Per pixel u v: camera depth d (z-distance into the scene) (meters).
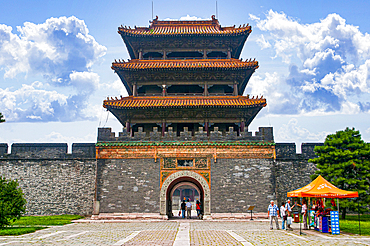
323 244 20.69
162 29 53.66
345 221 36.81
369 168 38.56
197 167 40.66
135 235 24.64
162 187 40.19
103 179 40.59
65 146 48.06
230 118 46.22
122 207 39.84
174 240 21.84
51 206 46.03
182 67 46.22
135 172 40.69
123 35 49.25
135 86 48.47
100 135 41.66
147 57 53.47
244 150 41.16
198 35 49.59
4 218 27.94
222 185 40.28
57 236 24.20
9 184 29.55
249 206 39.78
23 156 47.62
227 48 51.44
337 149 40.00
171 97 45.72
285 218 29.72
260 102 43.53
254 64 46.19
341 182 39.06
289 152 47.69
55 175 46.94
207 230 28.25
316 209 29.66
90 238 22.98
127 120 45.81
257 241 21.64
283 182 46.56
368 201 38.50
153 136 41.56
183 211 45.50
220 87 49.66
